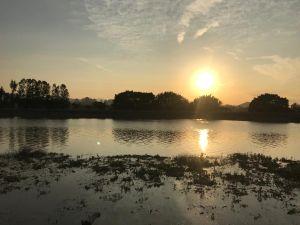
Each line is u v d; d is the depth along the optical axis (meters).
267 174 27.62
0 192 21.36
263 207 19.48
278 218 17.94
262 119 139.38
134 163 31.02
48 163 30.41
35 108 151.62
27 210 18.52
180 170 28.02
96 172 26.84
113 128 78.19
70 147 45.34
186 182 24.23
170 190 22.23
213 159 34.81
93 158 33.91
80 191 21.78
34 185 23.00
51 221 17.16
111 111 152.25
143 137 60.19
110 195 21.02
